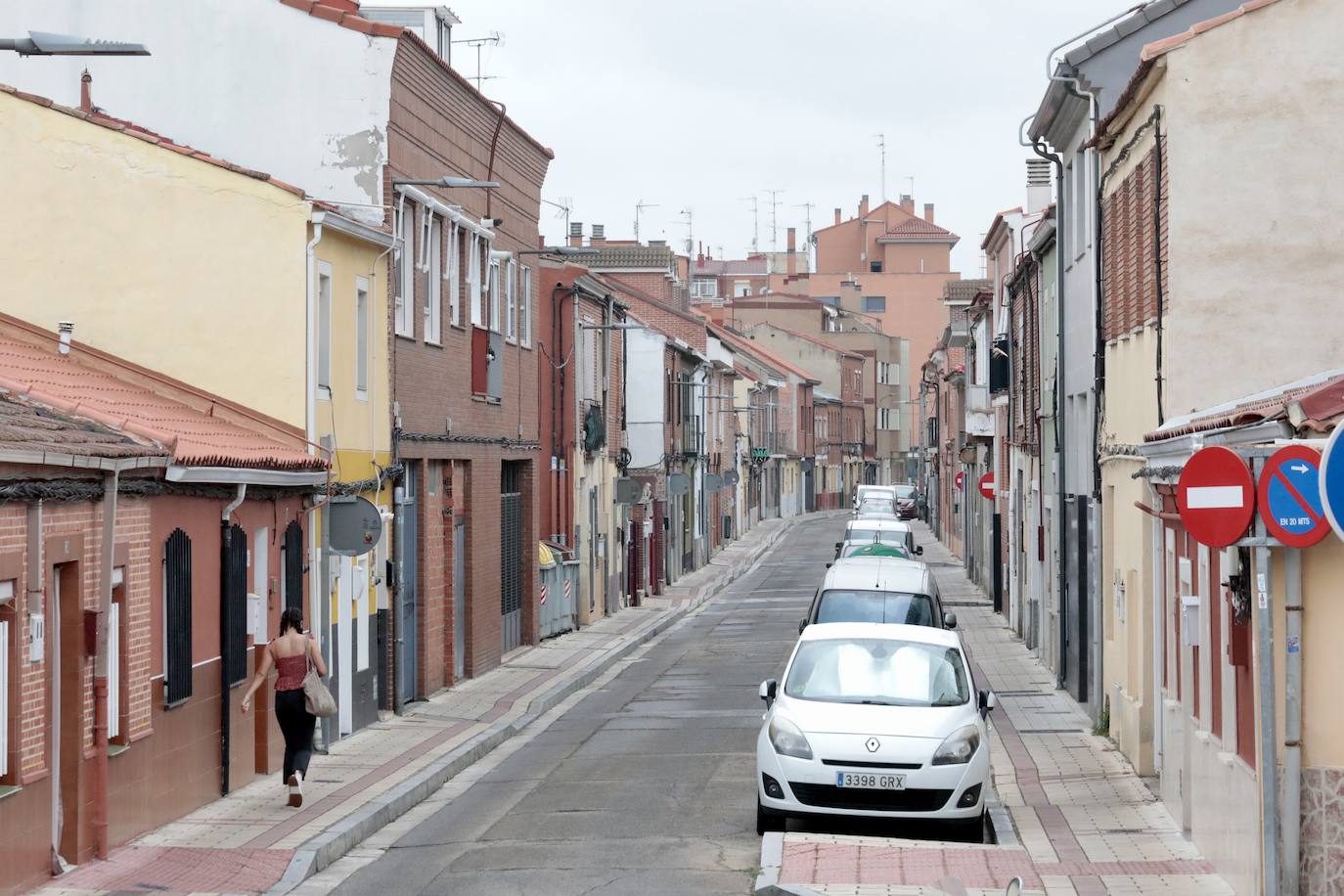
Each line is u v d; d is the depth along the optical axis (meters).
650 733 26.36
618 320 52.00
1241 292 19.22
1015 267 40.06
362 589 24.75
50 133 22.16
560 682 32.84
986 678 33.38
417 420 28.67
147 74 25.64
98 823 15.98
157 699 17.72
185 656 18.52
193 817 18.41
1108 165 24.73
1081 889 14.43
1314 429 12.59
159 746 17.77
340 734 24.80
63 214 22.20
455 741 24.73
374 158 25.64
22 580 14.49
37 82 25.47
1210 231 19.28
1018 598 42.62
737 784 21.05
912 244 159.62
